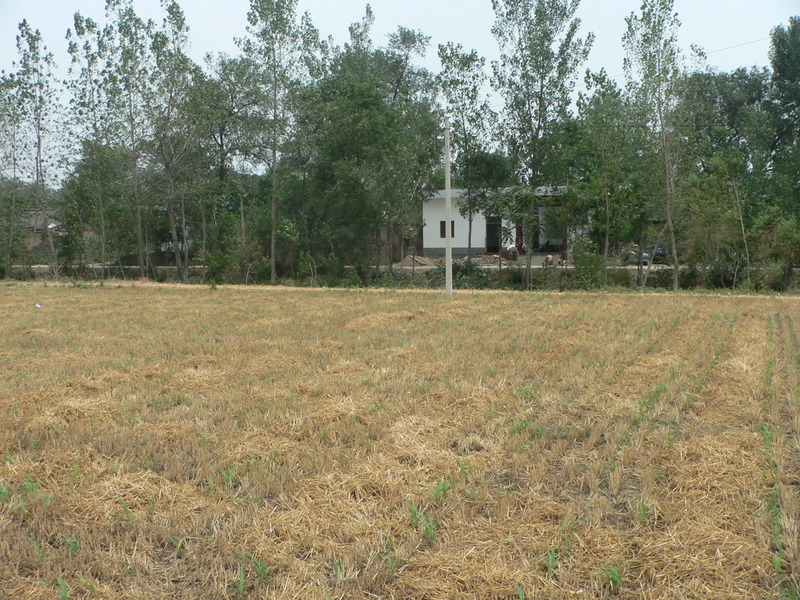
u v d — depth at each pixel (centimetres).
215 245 3894
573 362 984
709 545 422
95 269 3966
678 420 695
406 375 908
